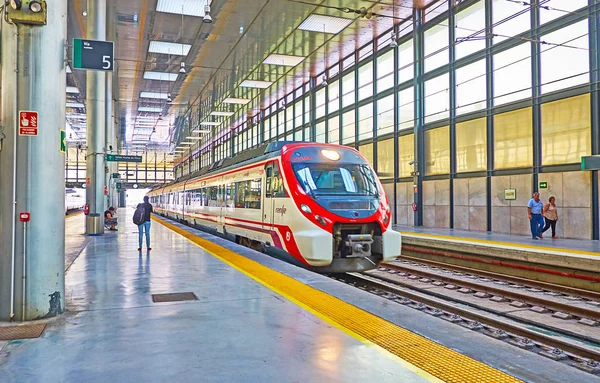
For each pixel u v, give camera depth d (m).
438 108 19.69
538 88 15.33
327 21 19.78
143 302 5.74
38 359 3.77
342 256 9.44
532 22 15.49
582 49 13.58
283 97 32.91
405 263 13.03
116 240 13.97
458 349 4.11
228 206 14.75
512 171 16.34
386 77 22.44
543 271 10.36
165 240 13.80
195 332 4.50
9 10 4.75
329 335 4.42
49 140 5.02
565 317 7.20
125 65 24.78
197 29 19.92
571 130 14.39
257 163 11.89
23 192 4.89
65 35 5.25
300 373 3.49
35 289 4.93
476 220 17.94
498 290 8.77
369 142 23.73
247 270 8.13
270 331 4.54
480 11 17.58
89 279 7.30
